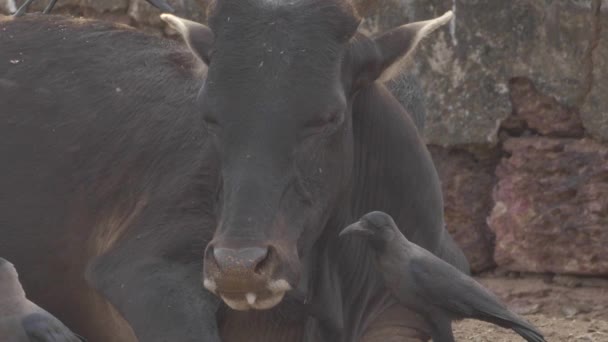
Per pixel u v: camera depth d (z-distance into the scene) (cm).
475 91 4538
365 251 2644
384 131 2575
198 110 2353
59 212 2609
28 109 2686
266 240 2112
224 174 2202
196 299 2361
